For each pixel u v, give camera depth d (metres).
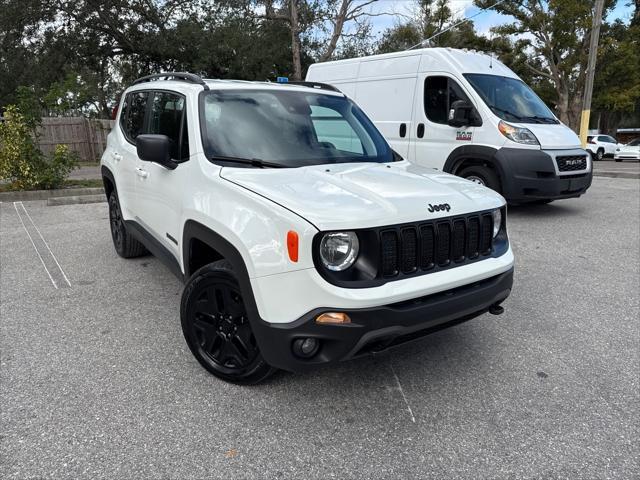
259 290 2.58
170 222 3.64
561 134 7.44
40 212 8.52
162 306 4.32
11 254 5.89
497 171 7.27
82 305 4.34
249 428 2.67
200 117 3.47
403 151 8.39
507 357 3.46
